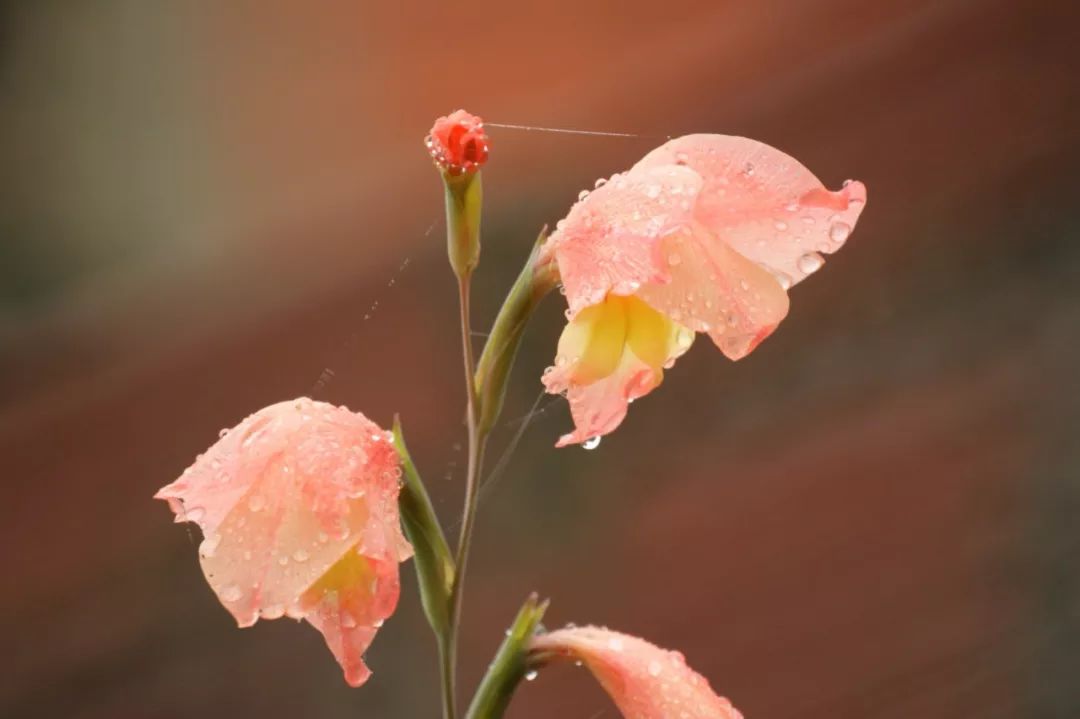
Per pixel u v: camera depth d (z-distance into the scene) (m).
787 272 0.79
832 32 1.51
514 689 0.83
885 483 1.49
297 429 0.79
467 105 1.57
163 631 1.54
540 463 1.51
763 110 1.53
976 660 1.46
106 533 1.55
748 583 1.49
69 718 1.53
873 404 1.50
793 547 1.49
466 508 0.82
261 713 1.52
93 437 1.57
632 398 0.80
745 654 1.48
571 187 1.53
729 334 0.79
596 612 1.49
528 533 1.50
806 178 0.79
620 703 0.82
